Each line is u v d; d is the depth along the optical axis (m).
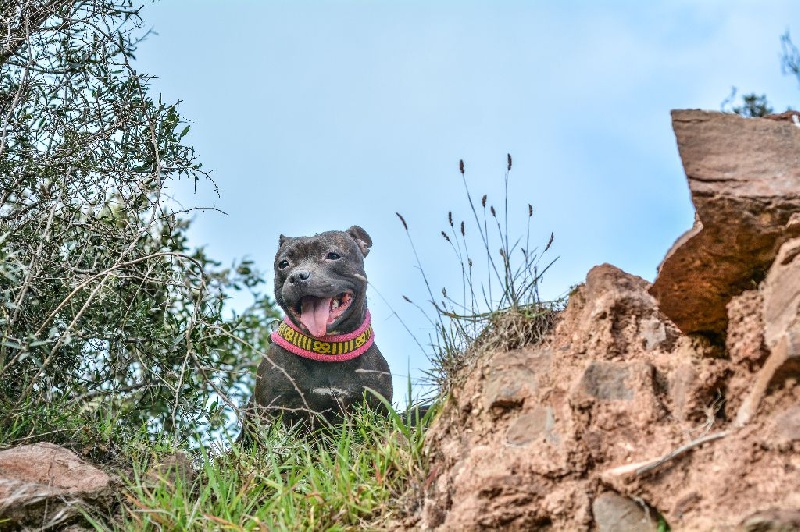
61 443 1.45
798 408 0.91
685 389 1.04
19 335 1.48
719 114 1.04
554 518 1.01
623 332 1.14
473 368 1.25
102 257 1.56
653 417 1.04
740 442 0.92
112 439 1.49
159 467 1.31
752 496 0.88
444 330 1.33
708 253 1.00
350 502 1.20
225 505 1.22
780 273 0.97
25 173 1.52
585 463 1.03
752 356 1.00
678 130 1.03
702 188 0.98
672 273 1.03
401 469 1.24
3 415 1.40
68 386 1.55
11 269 1.37
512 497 1.04
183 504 1.24
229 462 1.42
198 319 1.53
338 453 1.28
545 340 1.24
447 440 1.22
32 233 1.49
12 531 1.19
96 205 1.57
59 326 1.49
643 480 0.96
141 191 1.53
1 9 1.56
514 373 1.18
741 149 1.02
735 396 1.01
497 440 1.12
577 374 1.12
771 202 0.97
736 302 1.02
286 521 1.19
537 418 1.12
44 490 1.23
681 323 1.07
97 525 1.20
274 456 1.37
